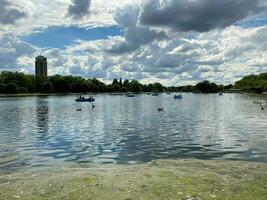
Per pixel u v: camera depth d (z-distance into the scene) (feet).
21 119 215.72
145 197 53.36
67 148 107.86
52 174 71.31
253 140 122.21
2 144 116.06
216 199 52.47
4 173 74.95
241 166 77.15
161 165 79.30
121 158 91.91
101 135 138.31
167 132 146.82
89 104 411.75
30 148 108.06
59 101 491.72
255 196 53.83
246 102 456.45
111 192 55.77
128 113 266.16
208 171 71.46
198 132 146.30
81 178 64.90
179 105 390.21
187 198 53.01
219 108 328.08
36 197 54.24
